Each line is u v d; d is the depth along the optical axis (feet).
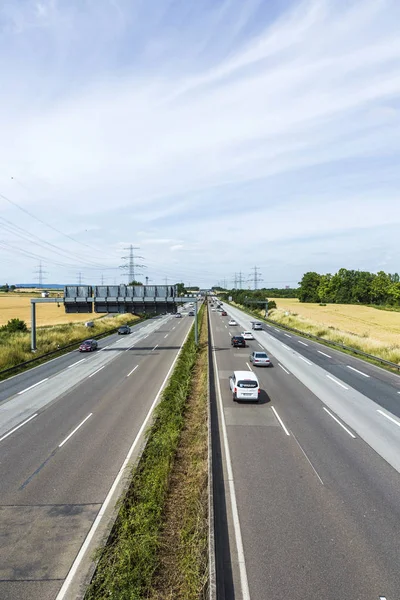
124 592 27.71
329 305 467.93
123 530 35.45
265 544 33.65
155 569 30.78
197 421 65.00
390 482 44.91
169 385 89.97
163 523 37.37
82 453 54.19
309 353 141.18
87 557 33.17
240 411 71.97
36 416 70.90
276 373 106.11
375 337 194.08
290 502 40.45
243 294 500.74
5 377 104.47
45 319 295.89
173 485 44.57
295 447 55.01
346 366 116.47
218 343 168.14
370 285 515.09
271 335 197.57
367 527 36.14
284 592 28.27
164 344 167.94
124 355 138.62
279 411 72.08
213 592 25.71
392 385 92.58
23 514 39.60
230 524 36.63
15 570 31.65
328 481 45.06
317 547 33.24
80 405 77.30
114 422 66.95
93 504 41.34
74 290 149.07
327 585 28.91
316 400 79.51
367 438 58.70
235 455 52.24
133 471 47.01
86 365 120.16
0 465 50.62
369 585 28.91
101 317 315.37
